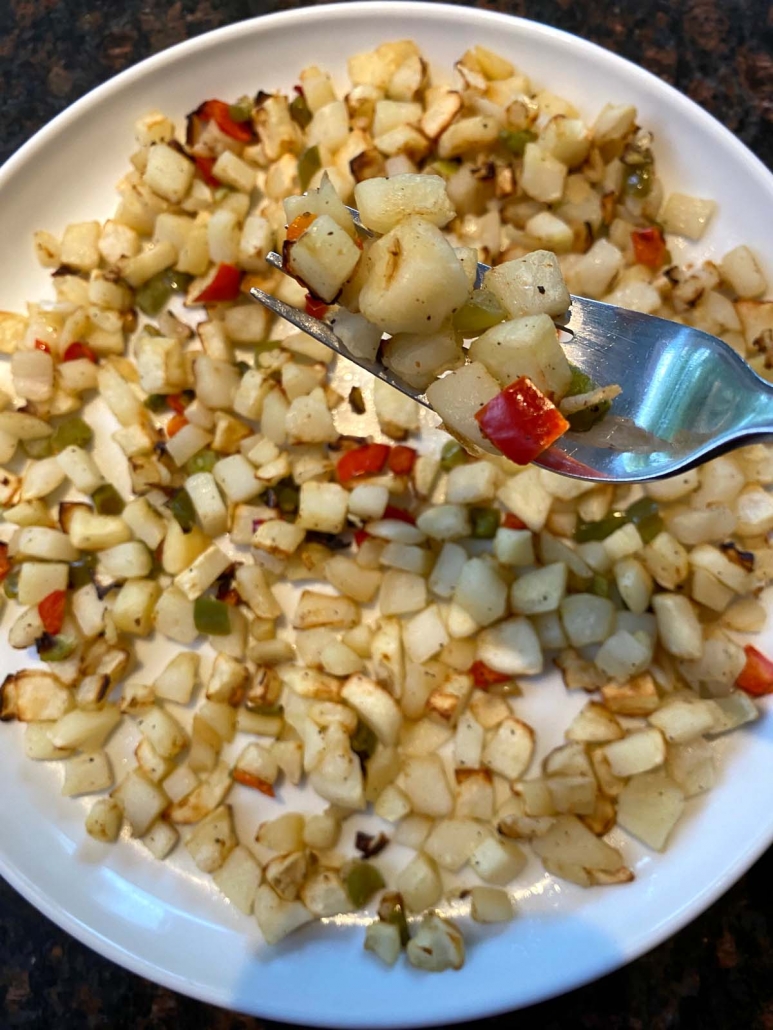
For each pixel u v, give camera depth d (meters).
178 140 0.21
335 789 0.18
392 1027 0.16
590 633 0.18
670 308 0.20
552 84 0.20
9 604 0.20
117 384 0.20
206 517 0.19
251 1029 0.19
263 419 0.20
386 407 0.19
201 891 0.18
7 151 0.23
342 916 0.18
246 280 0.20
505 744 0.18
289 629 0.19
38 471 0.20
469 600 0.18
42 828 0.19
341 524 0.19
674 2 0.22
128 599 0.19
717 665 0.18
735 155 0.19
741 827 0.17
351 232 0.13
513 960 0.17
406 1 0.20
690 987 0.18
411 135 0.20
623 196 0.20
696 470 0.18
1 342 0.21
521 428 0.12
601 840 0.17
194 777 0.19
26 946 0.20
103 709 0.19
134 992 0.20
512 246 0.20
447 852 0.18
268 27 0.21
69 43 0.24
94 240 0.21
